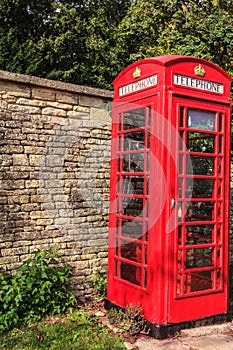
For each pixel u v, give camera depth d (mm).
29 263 5754
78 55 17203
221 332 5055
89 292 6398
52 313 5484
